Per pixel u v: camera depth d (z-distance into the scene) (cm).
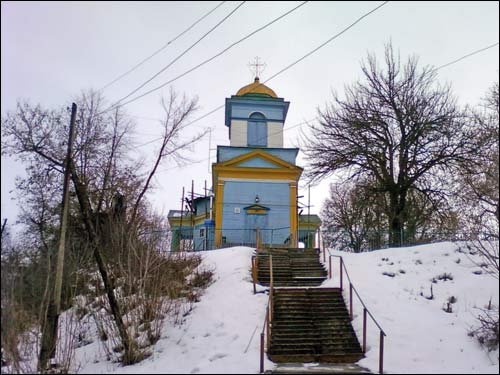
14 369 955
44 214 2203
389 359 1058
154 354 1182
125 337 1176
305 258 1912
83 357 1252
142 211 2311
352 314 1318
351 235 3353
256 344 1169
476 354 1069
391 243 2447
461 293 1438
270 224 2750
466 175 1972
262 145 3028
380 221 3058
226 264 1809
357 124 2691
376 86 2798
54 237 1861
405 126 2647
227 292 1511
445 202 2472
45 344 1077
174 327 1320
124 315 1327
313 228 3728
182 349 1179
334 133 2784
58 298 1155
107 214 1736
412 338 1169
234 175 2827
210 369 1015
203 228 3262
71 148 1327
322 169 2786
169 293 1412
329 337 1208
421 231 2806
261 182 2828
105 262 1445
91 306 1501
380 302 1386
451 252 1766
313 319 1305
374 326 1239
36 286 1150
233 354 1109
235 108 3103
